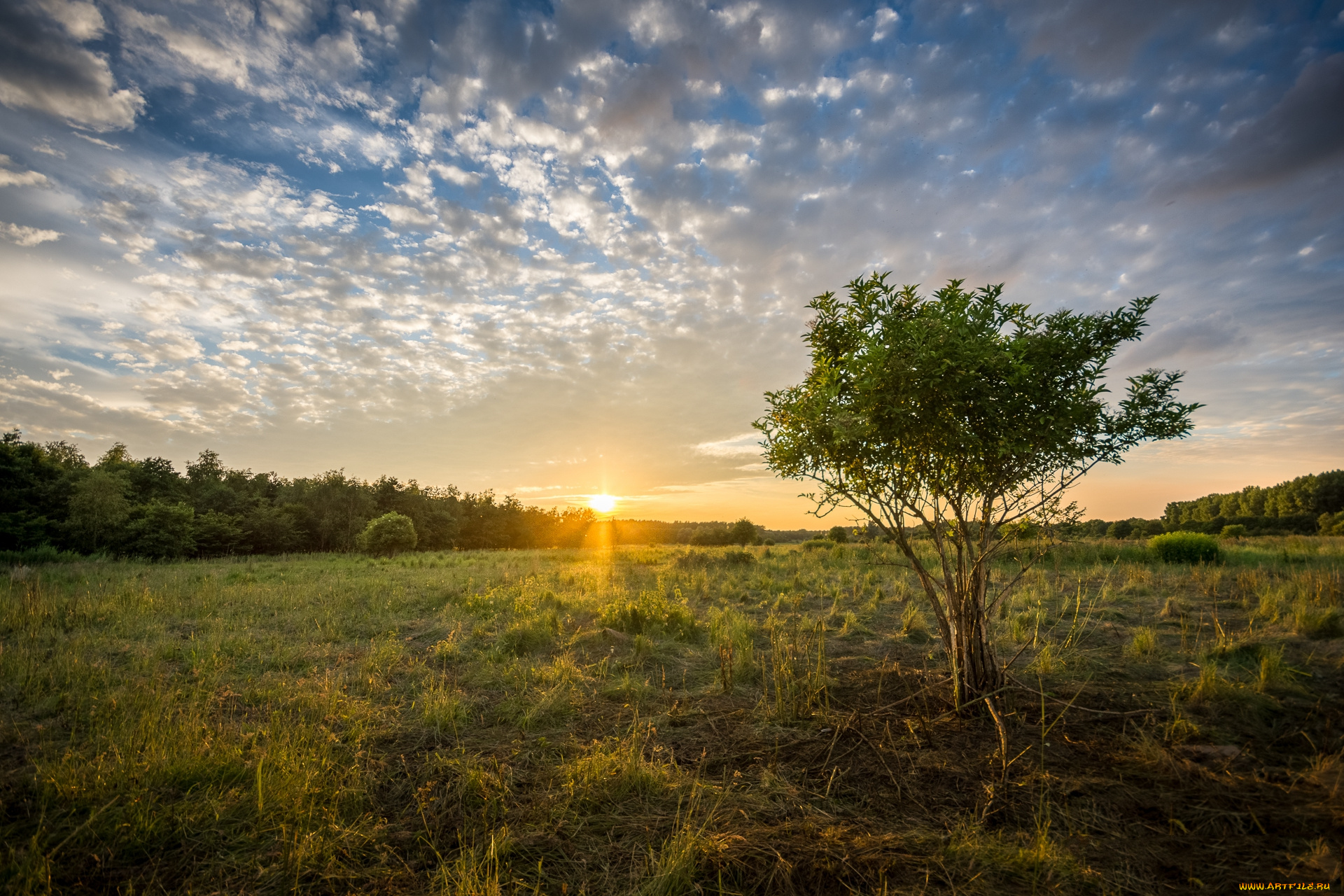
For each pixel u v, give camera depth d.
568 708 5.36
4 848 3.08
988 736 4.52
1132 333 4.92
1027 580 11.96
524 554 28.84
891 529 5.48
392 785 3.93
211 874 2.95
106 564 20.83
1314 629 6.75
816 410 4.89
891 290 5.12
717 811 3.52
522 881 2.84
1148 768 3.86
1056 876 2.82
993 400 4.60
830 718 4.95
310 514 41.34
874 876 2.85
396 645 7.55
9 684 5.75
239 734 4.51
